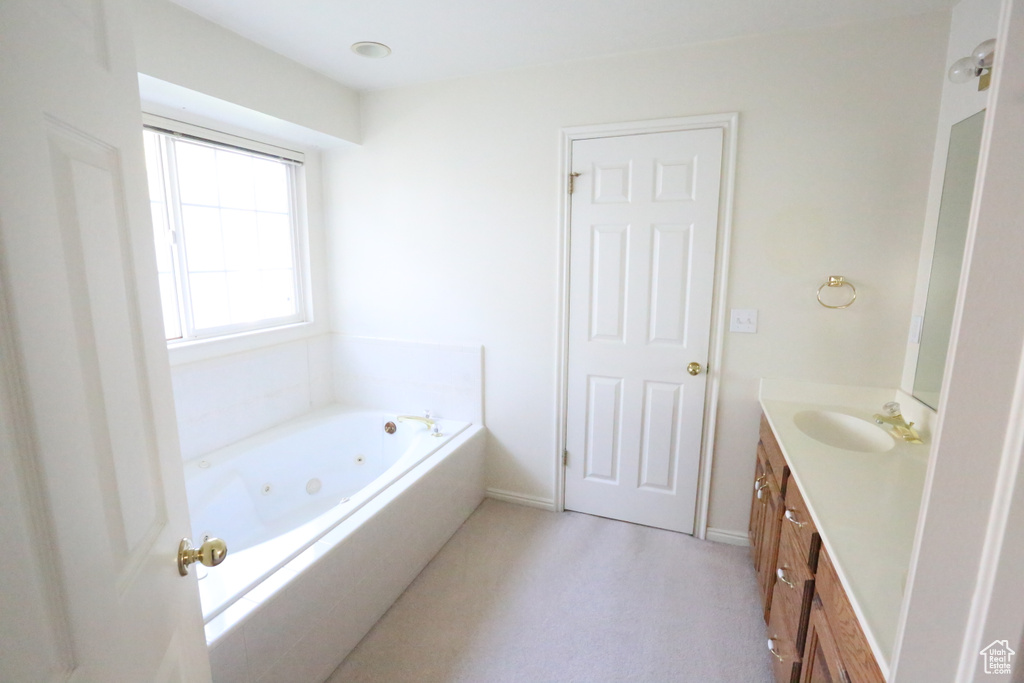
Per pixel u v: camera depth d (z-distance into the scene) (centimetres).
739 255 218
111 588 57
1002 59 42
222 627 128
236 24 194
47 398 48
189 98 196
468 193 262
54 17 51
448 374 285
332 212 297
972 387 46
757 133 207
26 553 44
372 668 169
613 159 230
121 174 66
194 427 233
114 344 62
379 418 293
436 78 255
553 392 263
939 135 184
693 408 237
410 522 210
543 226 249
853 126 195
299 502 266
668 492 250
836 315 208
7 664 41
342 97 262
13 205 44
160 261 221
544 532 253
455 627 188
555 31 200
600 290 243
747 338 222
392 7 180
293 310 294
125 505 63
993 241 44
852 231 201
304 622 153
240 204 257
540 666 171
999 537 46
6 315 43
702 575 218
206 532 215
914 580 51
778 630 155
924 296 187
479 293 270
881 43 188
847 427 199
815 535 122
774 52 201
